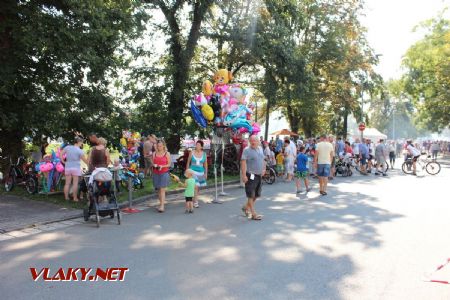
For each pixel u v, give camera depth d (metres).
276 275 5.35
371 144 21.62
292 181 17.19
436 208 10.21
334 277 5.27
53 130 12.32
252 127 14.61
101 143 9.62
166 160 9.98
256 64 21.84
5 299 4.65
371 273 5.41
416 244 6.82
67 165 10.65
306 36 27.97
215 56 22.69
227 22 19.89
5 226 8.05
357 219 8.90
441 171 22.16
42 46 10.91
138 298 4.64
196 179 10.30
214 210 10.18
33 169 11.98
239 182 16.64
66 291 4.87
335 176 19.44
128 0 13.91
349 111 31.92
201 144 10.43
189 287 4.95
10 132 13.18
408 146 20.94
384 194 12.90
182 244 6.90
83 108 13.12
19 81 11.90
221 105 13.38
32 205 10.25
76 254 6.34
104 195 8.56
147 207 10.68
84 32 11.46
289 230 7.89
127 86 18.80
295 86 21.41
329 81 29.27
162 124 18.89
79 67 12.35
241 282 5.11
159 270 5.57
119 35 13.28
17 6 11.06
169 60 19.81
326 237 7.33
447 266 5.63
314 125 35.41
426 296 4.66
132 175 11.81
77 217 9.19
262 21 19.80
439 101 38.78
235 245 6.82
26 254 6.35
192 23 19.88
